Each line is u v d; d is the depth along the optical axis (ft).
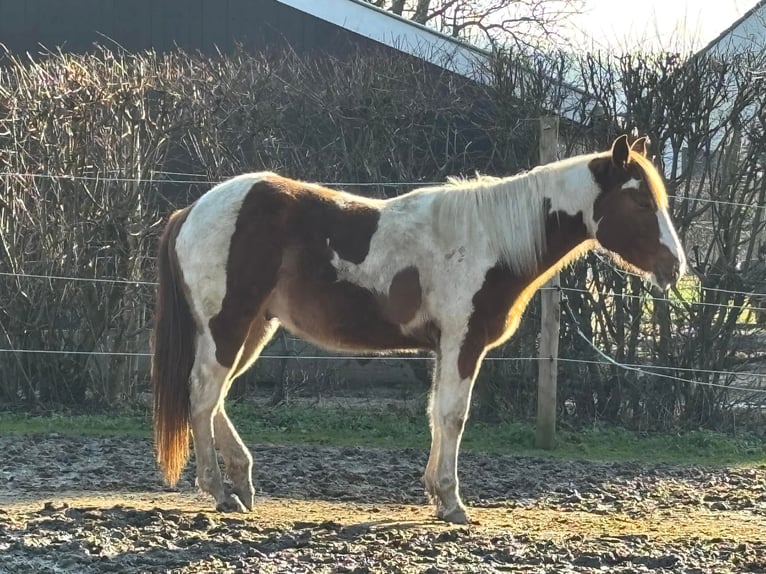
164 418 19.89
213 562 16.42
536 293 33.22
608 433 32.53
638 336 33.76
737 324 33.73
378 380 37.52
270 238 19.94
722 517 21.68
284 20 44.04
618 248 20.58
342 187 34.40
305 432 31.65
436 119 34.27
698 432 32.65
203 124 33.96
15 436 29.30
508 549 17.70
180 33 45.11
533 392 33.78
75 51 45.47
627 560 17.33
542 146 29.58
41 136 32.96
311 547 17.51
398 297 20.21
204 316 19.89
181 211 20.76
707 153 33.40
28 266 33.22
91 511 19.34
